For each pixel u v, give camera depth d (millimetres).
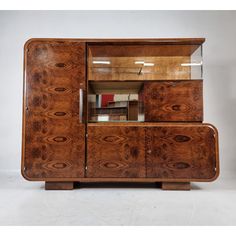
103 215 1285
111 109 2186
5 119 2662
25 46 1911
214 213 1317
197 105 1907
